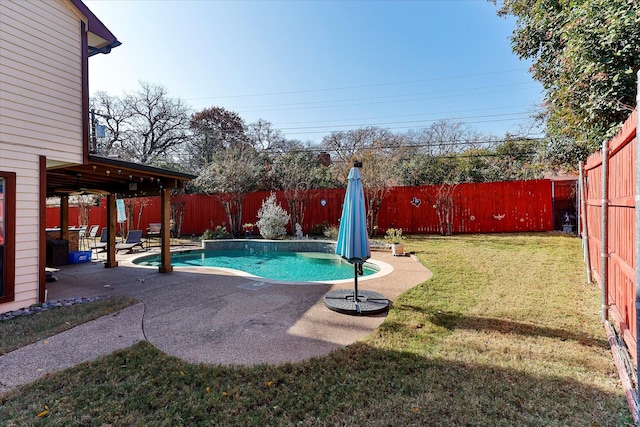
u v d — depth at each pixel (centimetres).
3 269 495
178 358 328
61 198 1003
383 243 1167
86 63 614
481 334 372
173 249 1245
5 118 498
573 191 1348
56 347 359
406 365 304
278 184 1800
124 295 581
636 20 362
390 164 1581
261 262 1114
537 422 222
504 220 1390
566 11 473
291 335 389
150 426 225
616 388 259
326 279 855
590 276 600
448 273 687
